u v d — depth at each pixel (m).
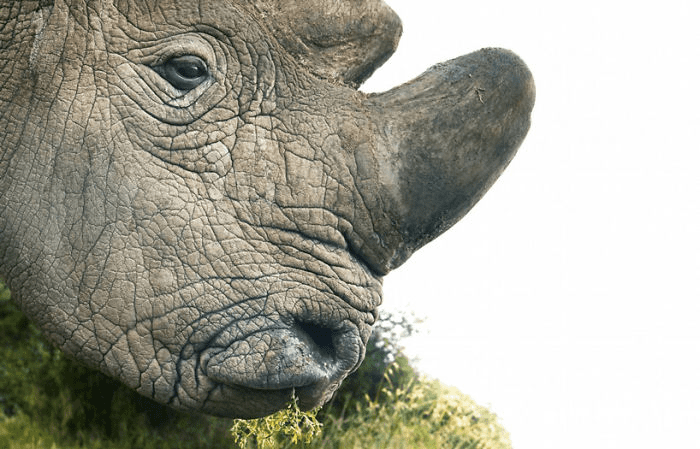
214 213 4.58
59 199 4.58
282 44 4.72
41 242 4.59
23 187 4.60
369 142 4.64
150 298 4.55
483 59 4.75
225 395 4.64
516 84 4.68
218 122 4.63
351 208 4.64
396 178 4.62
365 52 4.81
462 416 11.77
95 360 4.61
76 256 4.57
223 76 4.66
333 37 4.75
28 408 10.00
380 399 11.55
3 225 4.62
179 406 4.66
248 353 4.55
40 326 4.68
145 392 4.62
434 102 4.65
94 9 4.62
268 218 4.61
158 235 4.55
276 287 4.59
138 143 4.58
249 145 4.62
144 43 4.63
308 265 4.62
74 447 9.55
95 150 4.57
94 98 4.59
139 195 4.55
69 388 10.30
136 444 9.98
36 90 4.60
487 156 4.65
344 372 4.71
